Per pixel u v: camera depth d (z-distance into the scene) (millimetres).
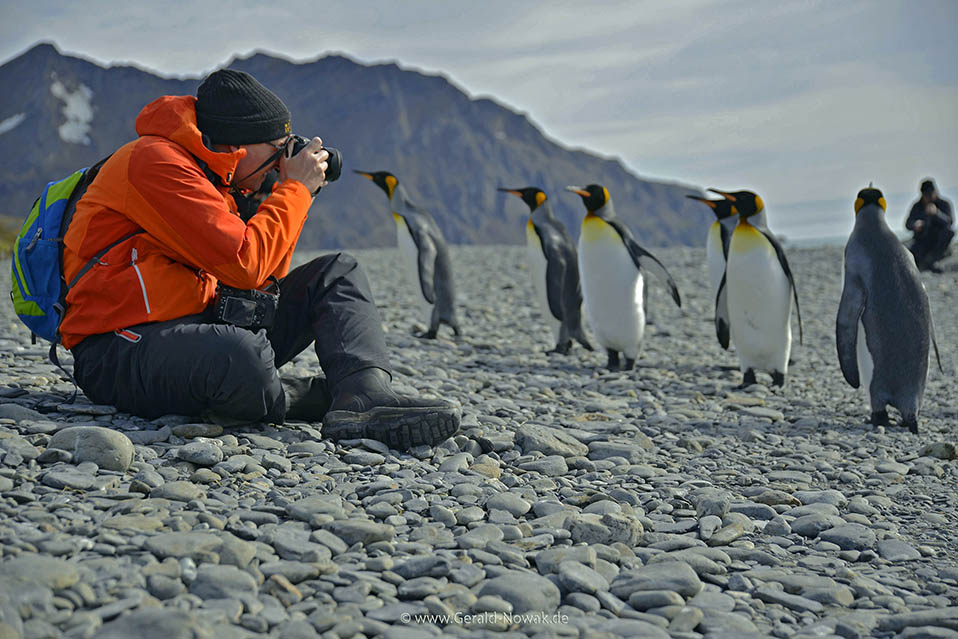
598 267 7082
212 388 3363
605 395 6121
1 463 2963
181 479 3057
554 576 2520
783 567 2838
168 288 3357
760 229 6527
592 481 3625
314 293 3777
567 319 8227
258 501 2914
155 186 3189
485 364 7156
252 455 3355
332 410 3609
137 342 3361
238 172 3475
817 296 14555
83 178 3492
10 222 25484
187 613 1939
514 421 4664
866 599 2570
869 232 5582
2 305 9484
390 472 3369
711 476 3965
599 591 2434
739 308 6652
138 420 3627
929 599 2611
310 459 3420
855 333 5523
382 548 2590
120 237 3334
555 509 3090
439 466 3566
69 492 2773
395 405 3588
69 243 3350
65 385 4441
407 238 8555
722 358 8586
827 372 7992
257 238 3275
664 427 5055
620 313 7137
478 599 2289
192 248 3230
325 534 2615
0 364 4930
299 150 3566
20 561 2094
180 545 2354
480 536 2750
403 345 7988
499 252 22922
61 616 1927
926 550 3061
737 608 2455
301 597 2236
